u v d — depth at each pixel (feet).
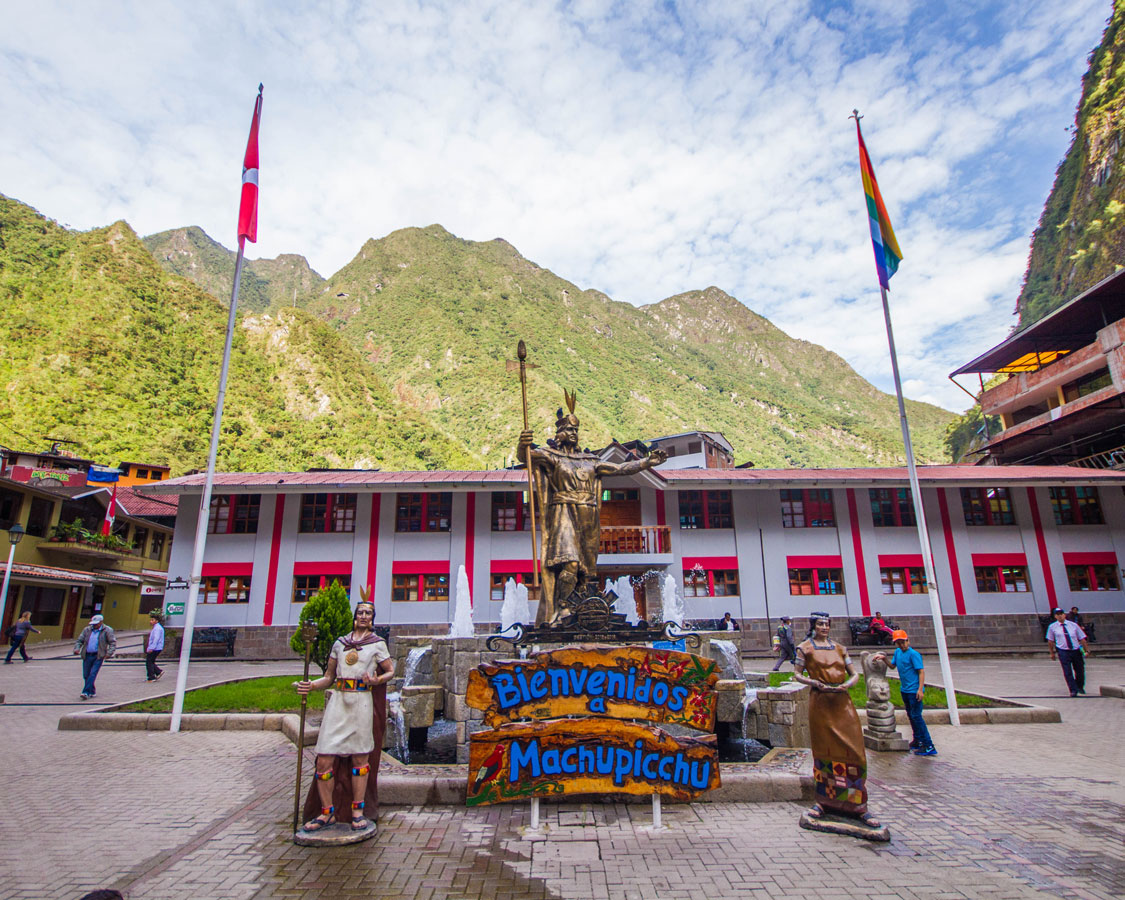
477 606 75.15
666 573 79.51
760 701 27.55
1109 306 104.63
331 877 14.94
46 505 97.91
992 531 81.56
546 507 30.63
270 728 31.96
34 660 68.85
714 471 86.12
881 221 41.04
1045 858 16.12
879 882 14.71
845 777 17.99
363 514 77.51
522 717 17.70
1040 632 78.59
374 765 18.34
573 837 17.42
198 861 15.84
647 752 17.87
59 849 16.61
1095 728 32.30
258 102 38.96
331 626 36.76
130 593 118.01
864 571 79.87
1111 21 209.36
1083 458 117.80
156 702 35.99
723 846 16.79
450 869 15.38
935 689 42.91
